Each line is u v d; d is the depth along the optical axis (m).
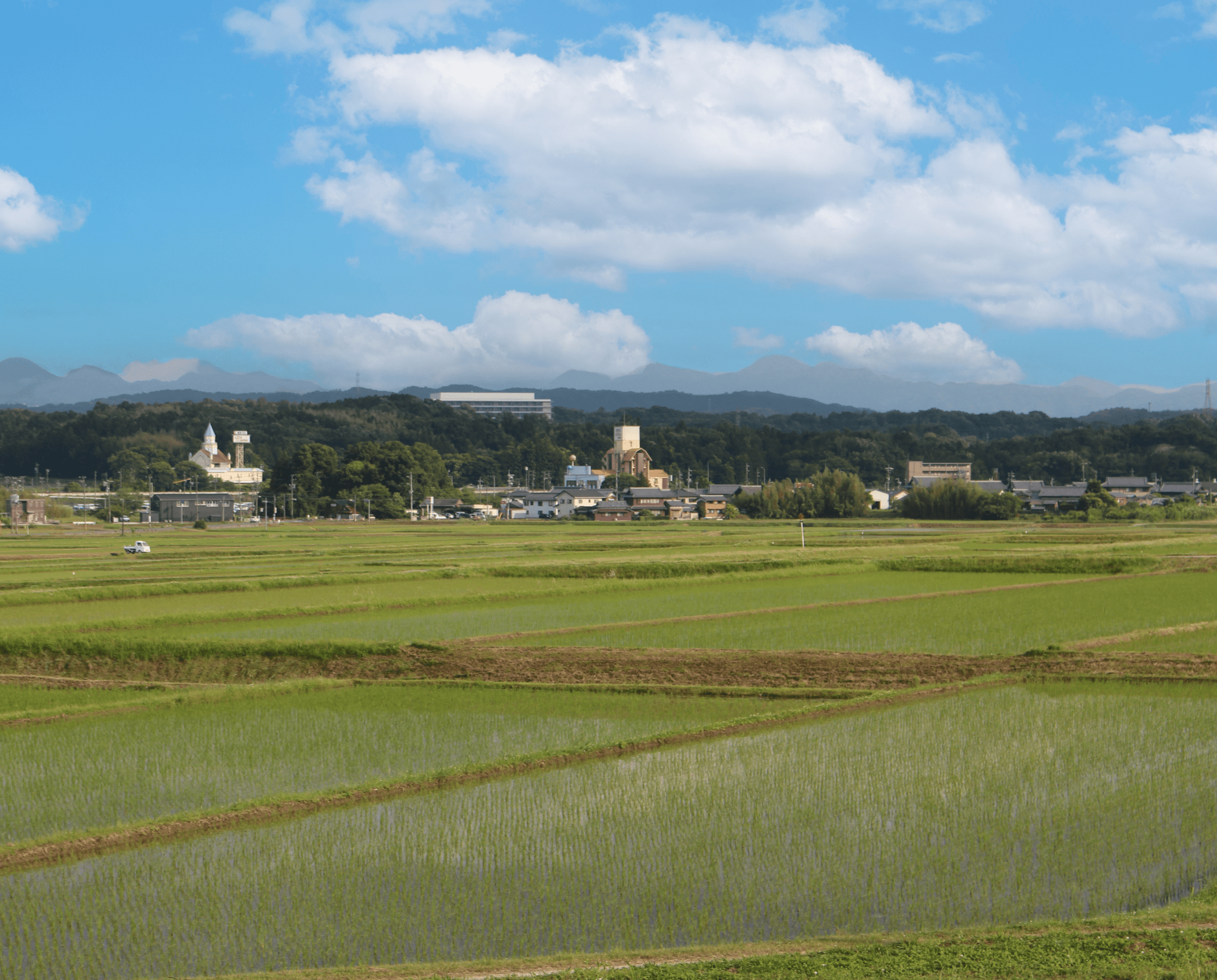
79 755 21.72
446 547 79.88
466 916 13.63
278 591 50.81
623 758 20.80
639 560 59.34
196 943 13.02
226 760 21.34
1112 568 58.62
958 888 14.13
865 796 18.00
